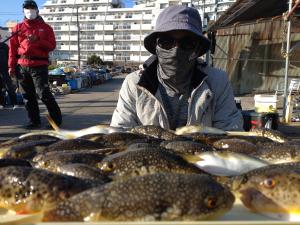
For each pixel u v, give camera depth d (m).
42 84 3.09
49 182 0.56
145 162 0.68
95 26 37.44
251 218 0.53
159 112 1.28
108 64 30.00
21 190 0.56
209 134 0.99
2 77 4.65
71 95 7.11
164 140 0.92
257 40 6.06
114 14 37.16
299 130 3.52
